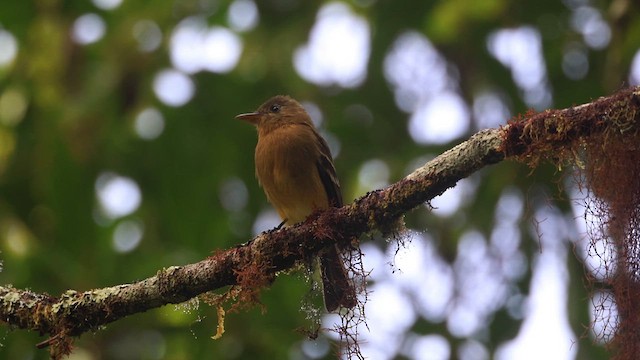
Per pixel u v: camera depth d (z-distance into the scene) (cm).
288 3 1427
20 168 1286
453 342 1212
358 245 787
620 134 684
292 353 1134
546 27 1294
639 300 706
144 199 1318
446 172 719
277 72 1348
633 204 708
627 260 710
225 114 1345
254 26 1395
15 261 1118
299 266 819
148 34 1345
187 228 1280
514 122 705
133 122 1312
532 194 1194
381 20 1332
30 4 1322
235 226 1308
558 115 696
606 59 1223
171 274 794
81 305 791
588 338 1050
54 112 1264
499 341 1205
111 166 1311
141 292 793
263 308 804
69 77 1309
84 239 1202
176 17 1345
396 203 745
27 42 1305
